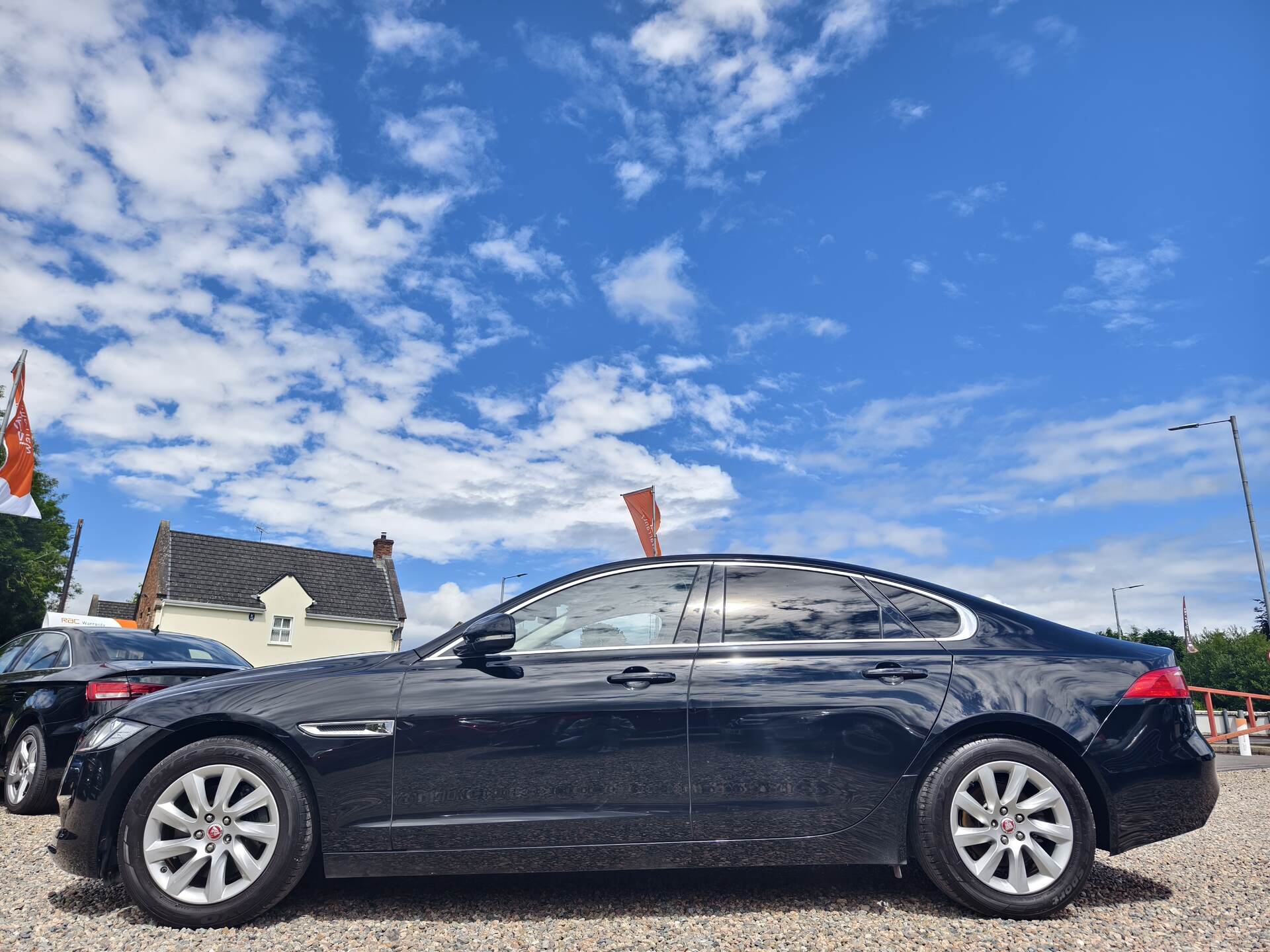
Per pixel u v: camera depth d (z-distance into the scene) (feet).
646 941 10.83
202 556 127.65
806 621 13.12
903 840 12.01
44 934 11.29
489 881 13.82
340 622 133.08
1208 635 146.00
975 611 13.32
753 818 11.99
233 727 12.62
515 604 13.43
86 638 23.59
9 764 22.44
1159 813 11.95
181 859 12.10
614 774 12.08
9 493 55.11
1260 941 10.59
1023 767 12.02
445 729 12.18
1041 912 11.65
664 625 13.08
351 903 12.64
